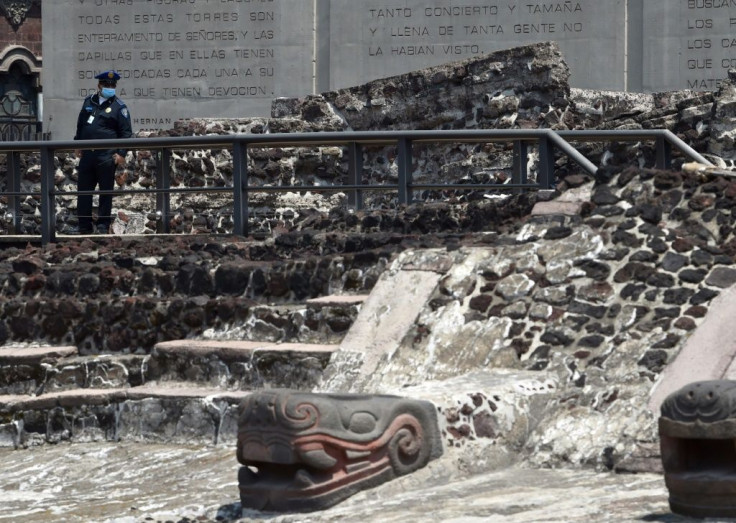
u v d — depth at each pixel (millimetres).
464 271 16719
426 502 11867
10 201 25344
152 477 15500
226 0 40688
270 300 19281
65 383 19266
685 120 29688
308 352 16766
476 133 21875
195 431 16922
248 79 40688
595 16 38531
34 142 23969
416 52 39562
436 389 13586
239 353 17469
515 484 12484
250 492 12547
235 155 22891
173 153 33625
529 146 30703
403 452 12656
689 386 10562
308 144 23141
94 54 41281
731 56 37906
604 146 30375
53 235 23984
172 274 20344
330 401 12289
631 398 13578
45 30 41375
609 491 11844
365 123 33594
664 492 11547
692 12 38156
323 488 12180
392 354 16016
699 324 14508
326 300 17766
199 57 40906
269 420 12195
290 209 33625
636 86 38531
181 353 18062
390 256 18203
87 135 28391
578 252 16219
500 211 20594
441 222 21297
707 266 15258
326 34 40219
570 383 14438
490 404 13477
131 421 17500
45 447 18016
